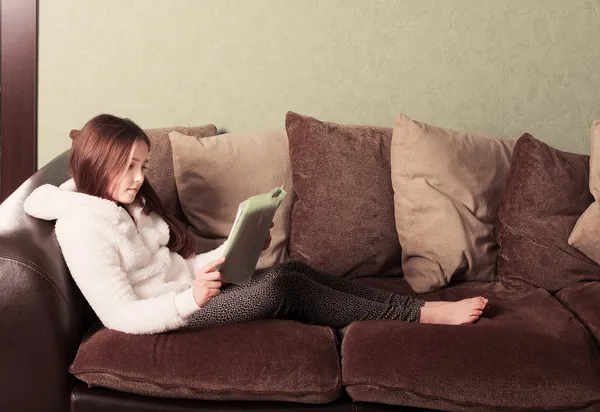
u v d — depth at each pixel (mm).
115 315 1719
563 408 1646
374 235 2330
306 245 2301
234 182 2324
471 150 2357
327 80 2750
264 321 1820
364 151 2391
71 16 2699
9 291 1696
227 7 2703
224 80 2742
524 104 2777
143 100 2746
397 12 2723
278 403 1699
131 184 1869
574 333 1762
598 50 2750
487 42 2744
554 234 2262
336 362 1701
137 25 2705
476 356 1665
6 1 2688
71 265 1743
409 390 1647
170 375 1663
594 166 2303
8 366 1709
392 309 1899
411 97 2768
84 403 1715
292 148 2385
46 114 2750
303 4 2709
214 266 1624
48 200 1809
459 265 2248
